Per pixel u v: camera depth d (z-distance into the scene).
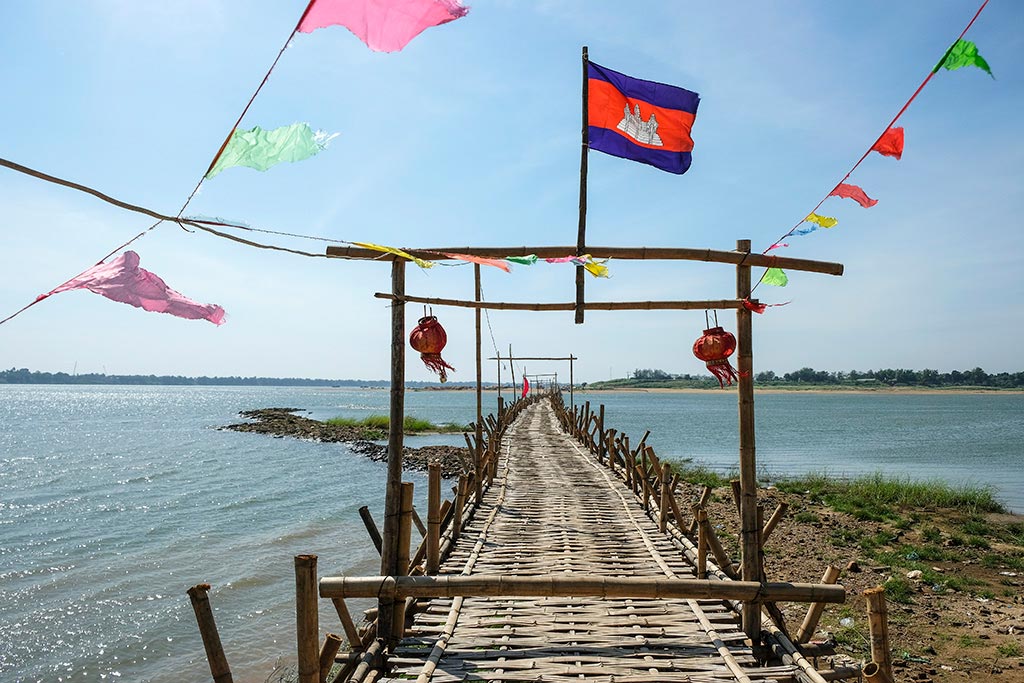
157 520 17.17
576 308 5.27
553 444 20.03
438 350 5.43
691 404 113.50
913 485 19.41
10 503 19.06
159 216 3.21
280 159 3.28
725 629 5.23
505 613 5.70
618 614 5.66
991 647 8.43
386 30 3.02
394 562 5.06
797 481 21.28
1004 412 82.12
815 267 5.08
